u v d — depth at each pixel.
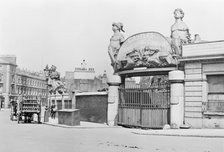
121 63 26.86
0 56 91.69
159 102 24.00
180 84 22.28
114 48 28.61
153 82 38.12
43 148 11.98
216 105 21.28
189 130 19.88
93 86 67.19
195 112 21.67
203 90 21.58
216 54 20.91
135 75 27.08
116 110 26.41
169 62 23.97
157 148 12.34
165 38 24.66
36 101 28.69
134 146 12.95
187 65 22.31
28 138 15.68
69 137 16.53
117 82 26.52
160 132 19.03
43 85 115.44
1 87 86.19
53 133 18.75
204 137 16.98
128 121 25.56
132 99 25.61
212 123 21.06
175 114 21.98
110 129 22.80
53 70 47.25
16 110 32.41
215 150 11.79
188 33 24.84
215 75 21.55
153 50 24.66
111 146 12.90
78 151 11.30
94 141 14.78
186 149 12.06
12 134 17.67
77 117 25.23
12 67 89.69
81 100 30.59
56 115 38.12
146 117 24.34
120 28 29.41
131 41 26.31
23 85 97.19
